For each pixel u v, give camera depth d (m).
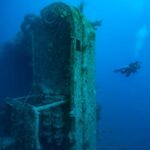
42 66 4.68
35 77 4.80
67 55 4.27
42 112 4.20
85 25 4.56
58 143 4.28
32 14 6.06
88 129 4.89
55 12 4.38
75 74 4.27
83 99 4.62
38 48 4.72
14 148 4.02
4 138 4.23
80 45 4.38
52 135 4.24
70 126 4.28
